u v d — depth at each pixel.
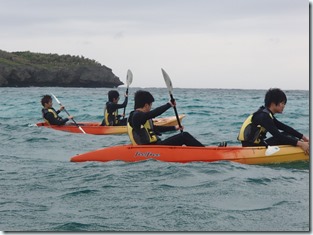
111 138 14.51
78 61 118.81
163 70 9.71
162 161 9.23
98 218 6.07
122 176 8.11
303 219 5.94
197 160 9.19
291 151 9.32
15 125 17.28
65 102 38.81
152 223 5.88
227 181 7.71
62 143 13.24
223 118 21.48
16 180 8.09
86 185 7.61
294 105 33.16
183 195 6.96
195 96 55.28
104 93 64.25
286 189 7.27
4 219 6.07
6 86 103.94
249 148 9.34
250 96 55.50
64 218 6.08
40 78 108.12
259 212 6.21
